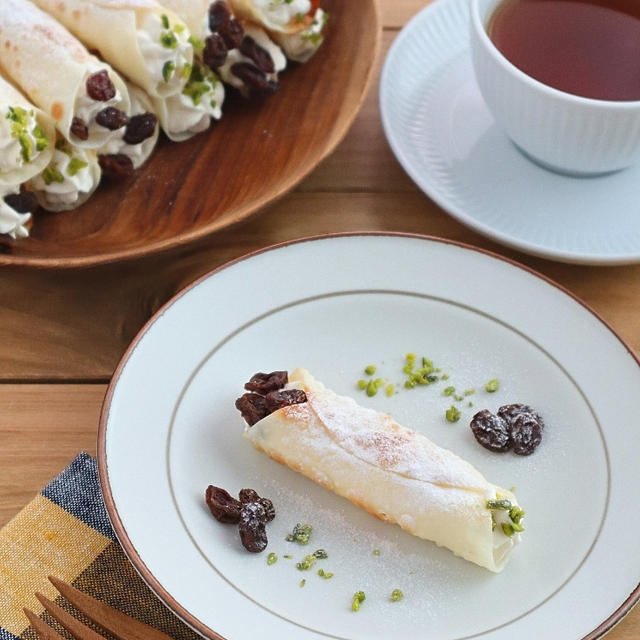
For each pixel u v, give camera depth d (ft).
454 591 1.67
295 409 1.75
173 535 1.68
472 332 1.89
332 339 1.89
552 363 1.84
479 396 1.84
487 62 1.97
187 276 2.02
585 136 1.95
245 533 1.68
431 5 2.27
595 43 2.03
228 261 1.95
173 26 2.06
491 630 1.63
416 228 2.08
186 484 1.74
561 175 2.08
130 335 1.96
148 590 1.70
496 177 2.08
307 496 1.74
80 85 1.99
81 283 2.01
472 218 1.99
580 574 1.67
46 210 2.03
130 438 1.75
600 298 1.99
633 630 1.67
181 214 2.04
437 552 1.70
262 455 1.78
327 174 2.14
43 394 1.89
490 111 2.07
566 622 1.63
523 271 1.90
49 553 1.72
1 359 1.92
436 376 1.86
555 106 1.92
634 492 1.72
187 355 1.83
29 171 1.97
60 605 1.69
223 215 1.97
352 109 2.11
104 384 1.91
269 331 1.88
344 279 1.91
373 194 2.12
